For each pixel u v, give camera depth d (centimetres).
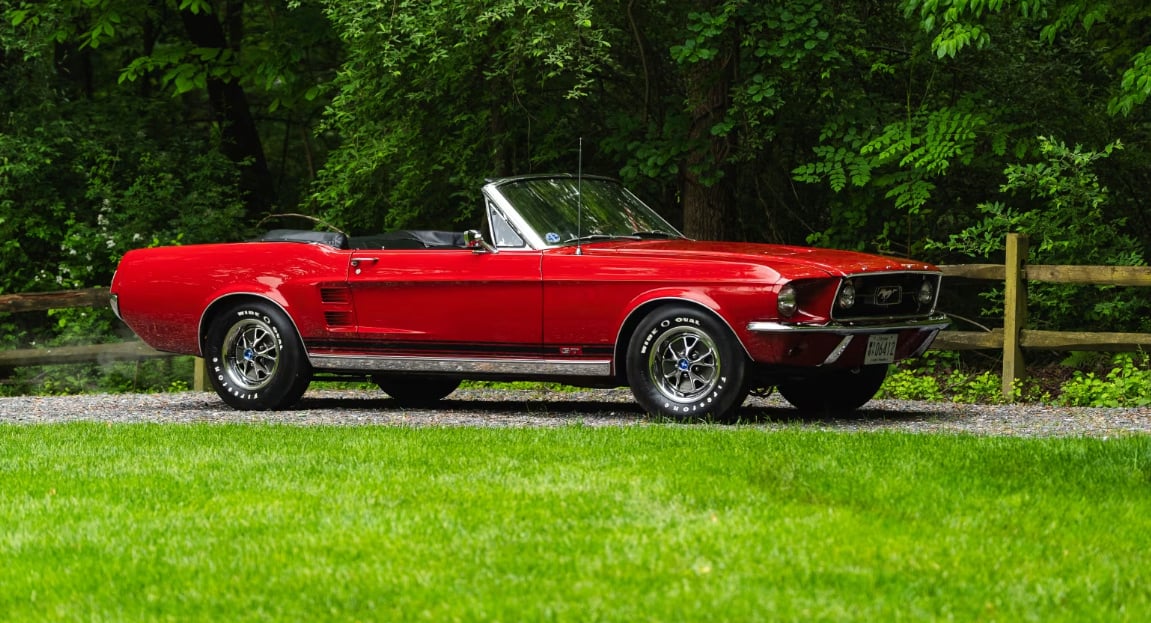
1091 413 1017
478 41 1468
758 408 1073
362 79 1496
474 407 1118
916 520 558
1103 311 1333
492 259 987
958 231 1620
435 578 473
